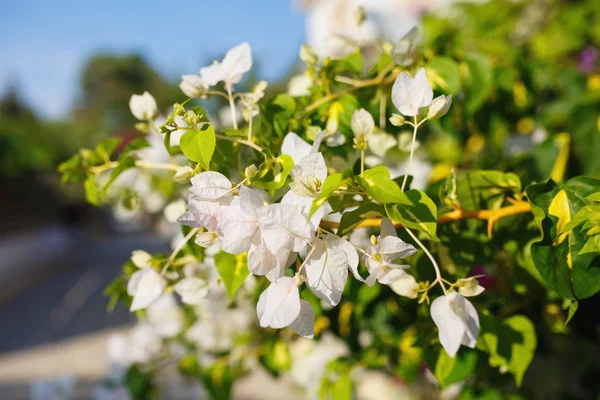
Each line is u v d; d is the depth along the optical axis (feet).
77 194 37.65
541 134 2.80
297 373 2.95
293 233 1.24
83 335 11.79
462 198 1.64
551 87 2.79
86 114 70.79
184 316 2.87
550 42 3.76
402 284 1.33
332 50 1.90
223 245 1.26
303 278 1.28
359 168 1.54
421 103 1.38
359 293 1.91
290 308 1.26
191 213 1.30
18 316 14.90
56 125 52.75
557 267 1.37
